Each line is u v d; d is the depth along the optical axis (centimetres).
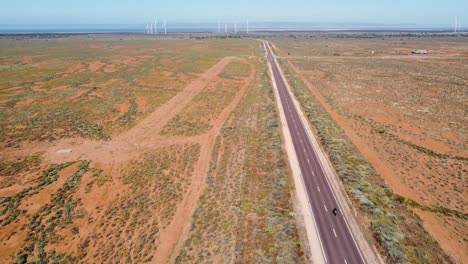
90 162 4684
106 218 3397
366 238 3097
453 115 6656
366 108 7300
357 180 4084
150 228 3225
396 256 2819
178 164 4603
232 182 4081
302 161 4669
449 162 4619
